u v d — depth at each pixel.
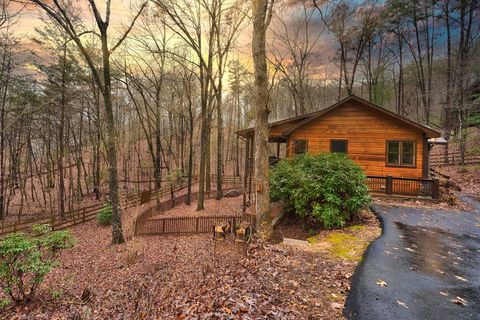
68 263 9.64
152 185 27.39
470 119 20.42
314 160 9.22
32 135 21.73
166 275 6.34
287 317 3.48
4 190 20.34
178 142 34.09
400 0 25.81
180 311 3.90
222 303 3.84
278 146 19.97
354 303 3.90
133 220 14.00
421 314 3.65
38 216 18.83
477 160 21.83
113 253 10.34
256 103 7.78
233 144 39.06
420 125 12.41
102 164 27.12
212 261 6.28
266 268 5.11
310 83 32.31
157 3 14.40
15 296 6.04
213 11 17.14
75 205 21.42
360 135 14.02
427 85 31.48
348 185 8.13
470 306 3.86
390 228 7.75
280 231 8.37
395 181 12.20
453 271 5.01
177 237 11.73
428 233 7.30
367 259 5.52
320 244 6.65
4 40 16.48
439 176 18.42
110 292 6.52
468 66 21.88
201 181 16.89
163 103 27.39
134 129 34.31
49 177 23.62
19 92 17.81
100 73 19.08
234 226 8.32
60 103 18.70
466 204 11.09
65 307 5.76
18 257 5.54
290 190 8.62
